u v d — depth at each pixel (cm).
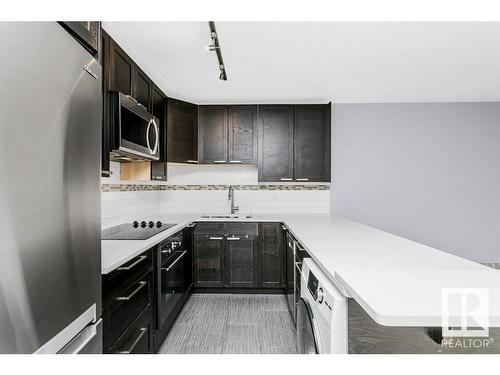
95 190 111
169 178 372
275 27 188
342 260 132
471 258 359
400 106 362
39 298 79
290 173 338
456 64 247
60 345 88
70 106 93
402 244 170
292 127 339
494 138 359
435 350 96
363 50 221
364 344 101
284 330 241
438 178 361
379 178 364
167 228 245
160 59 232
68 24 95
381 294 88
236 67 250
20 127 72
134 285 162
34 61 77
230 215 350
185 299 293
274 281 322
